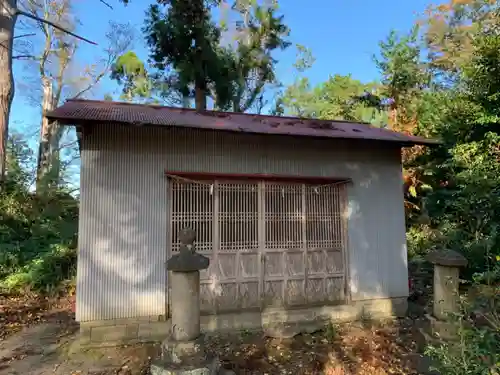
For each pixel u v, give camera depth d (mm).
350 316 6309
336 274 6359
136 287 5363
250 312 5805
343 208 6551
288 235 6164
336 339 5461
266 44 15445
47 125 17594
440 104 11195
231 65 13977
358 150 6742
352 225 6535
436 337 3961
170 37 11656
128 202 5426
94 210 5266
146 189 5527
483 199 7359
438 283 4195
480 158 8070
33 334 5855
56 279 8453
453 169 9461
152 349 5070
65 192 14188
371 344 5234
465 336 2938
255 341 5395
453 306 4008
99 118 4816
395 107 14375
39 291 8148
